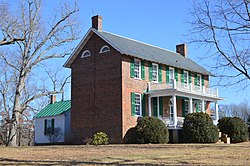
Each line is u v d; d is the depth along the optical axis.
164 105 33.97
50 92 31.89
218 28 11.00
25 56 29.73
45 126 40.59
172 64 35.16
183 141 29.80
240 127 32.19
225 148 20.50
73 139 32.66
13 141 28.62
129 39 35.72
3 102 46.47
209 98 36.31
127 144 27.16
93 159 14.72
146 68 32.62
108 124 30.20
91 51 32.62
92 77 32.16
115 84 30.30
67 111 38.78
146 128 28.27
